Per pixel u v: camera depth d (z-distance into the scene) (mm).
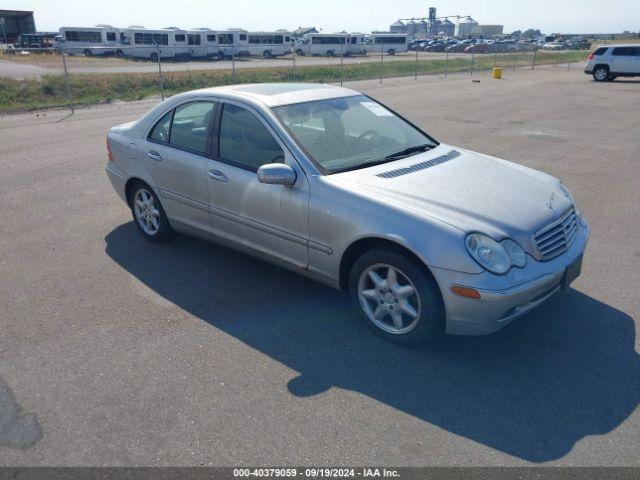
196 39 43906
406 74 32625
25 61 35375
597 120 13805
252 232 4383
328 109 4582
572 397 3191
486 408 3100
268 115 4223
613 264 5031
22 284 4656
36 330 3926
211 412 3068
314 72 31188
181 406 3117
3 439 2873
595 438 2859
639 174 8289
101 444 2832
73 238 5703
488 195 3721
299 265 4141
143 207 5508
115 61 39031
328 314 4141
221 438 2873
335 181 3811
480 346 3721
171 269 4953
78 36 42188
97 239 5676
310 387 3289
